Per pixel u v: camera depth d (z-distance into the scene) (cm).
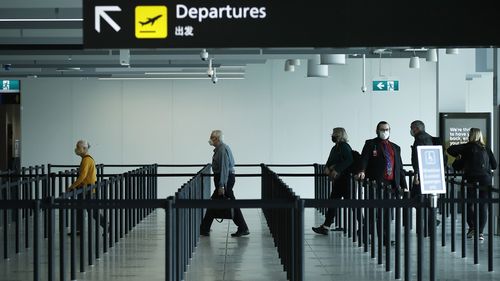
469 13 863
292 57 2117
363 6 862
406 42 863
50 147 2817
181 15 847
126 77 2628
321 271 1234
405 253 1066
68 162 2819
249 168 2839
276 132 2847
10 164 2809
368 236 1491
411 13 863
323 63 1933
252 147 2845
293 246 1034
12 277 1191
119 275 1198
